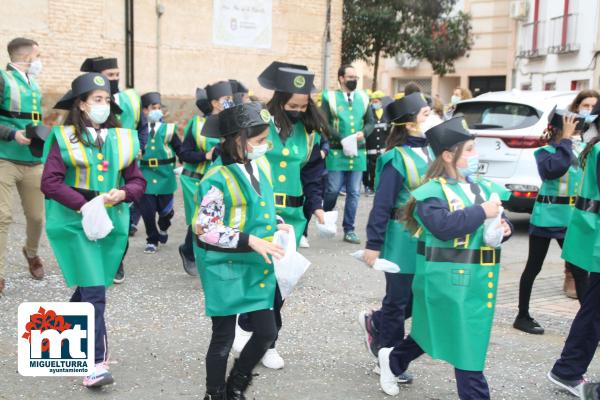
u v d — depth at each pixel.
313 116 5.20
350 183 9.71
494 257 4.07
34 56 6.93
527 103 10.34
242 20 16.75
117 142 4.75
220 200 4.05
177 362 5.20
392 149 4.73
